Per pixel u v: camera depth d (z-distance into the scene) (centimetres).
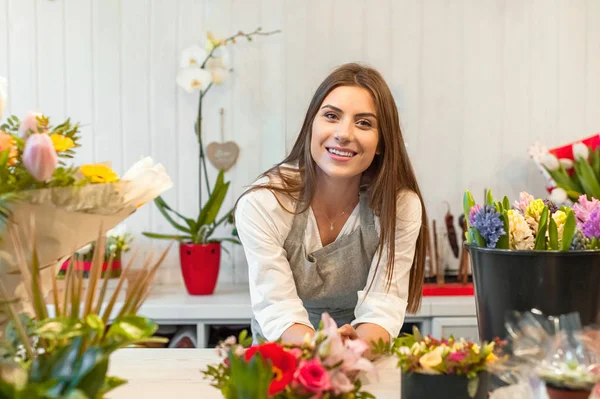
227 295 290
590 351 104
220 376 100
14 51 308
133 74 311
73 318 92
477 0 316
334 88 165
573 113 321
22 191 99
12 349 95
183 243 289
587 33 320
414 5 314
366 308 171
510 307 119
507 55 319
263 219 170
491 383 117
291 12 309
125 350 150
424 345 105
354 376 107
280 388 88
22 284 110
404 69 316
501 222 121
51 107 310
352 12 312
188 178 315
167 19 310
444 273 315
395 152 168
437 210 320
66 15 308
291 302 166
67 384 81
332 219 180
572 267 116
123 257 313
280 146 314
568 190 283
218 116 314
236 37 311
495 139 320
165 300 278
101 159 312
